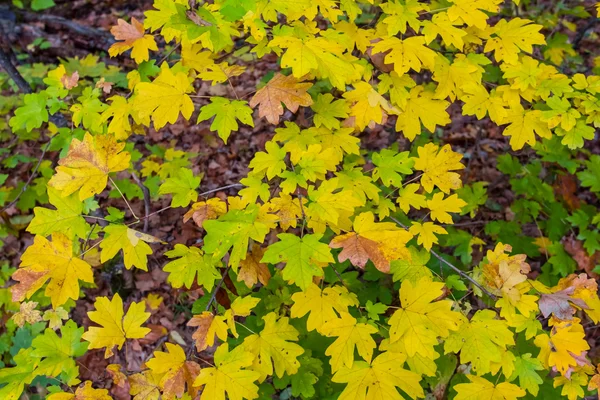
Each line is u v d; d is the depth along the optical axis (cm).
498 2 189
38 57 498
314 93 222
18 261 382
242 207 175
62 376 179
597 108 186
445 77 194
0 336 310
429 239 183
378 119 192
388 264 144
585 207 334
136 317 162
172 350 151
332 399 210
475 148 432
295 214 169
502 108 195
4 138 413
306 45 169
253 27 175
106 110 197
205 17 151
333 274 221
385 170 195
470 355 155
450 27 186
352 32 204
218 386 146
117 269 375
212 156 462
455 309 166
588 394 235
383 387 145
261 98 175
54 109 215
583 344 155
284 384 205
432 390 207
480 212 377
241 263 185
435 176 197
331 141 193
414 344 150
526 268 168
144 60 200
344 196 160
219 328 156
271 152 179
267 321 171
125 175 421
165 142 477
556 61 318
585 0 431
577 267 307
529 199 344
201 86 492
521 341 189
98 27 575
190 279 168
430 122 196
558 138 299
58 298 151
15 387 169
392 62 182
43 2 474
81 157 169
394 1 197
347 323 153
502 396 152
